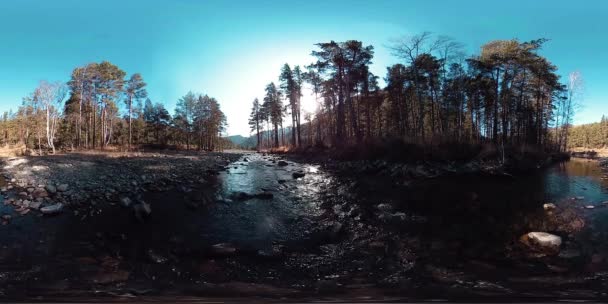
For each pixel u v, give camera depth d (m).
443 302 4.98
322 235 9.15
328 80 37.81
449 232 9.12
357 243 8.44
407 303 4.97
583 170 24.64
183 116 65.38
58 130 45.75
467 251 7.68
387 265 6.95
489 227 9.48
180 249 8.00
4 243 8.02
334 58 32.56
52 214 10.40
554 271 6.45
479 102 38.25
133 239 8.61
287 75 50.28
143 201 11.93
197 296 5.38
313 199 13.62
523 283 5.87
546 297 5.17
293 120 52.19
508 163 25.16
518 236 8.66
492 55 31.75
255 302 5.05
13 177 15.23
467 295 5.31
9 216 9.89
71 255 7.38
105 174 17.30
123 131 58.72
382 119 47.81
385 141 27.48
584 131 89.50
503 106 36.28
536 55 32.84
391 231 9.31
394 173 20.88
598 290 5.48
